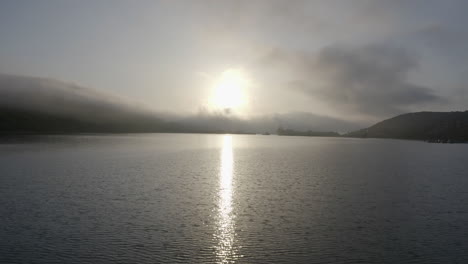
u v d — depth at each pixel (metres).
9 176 71.19
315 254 30.88
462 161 115.19
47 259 29.34
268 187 61.25
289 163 107.44
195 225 38.22
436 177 75.12
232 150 180.12
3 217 40.44
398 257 30.45
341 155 145.38
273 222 39.59
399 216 42.44
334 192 56.81
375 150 183.75
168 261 29.14
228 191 57.19
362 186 62.78
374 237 35.06
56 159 107.06
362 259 29.97
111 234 35.12
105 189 57.84
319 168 92.62
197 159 118.69
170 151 156.12
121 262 28.89
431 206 47.47
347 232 36.47
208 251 31.22
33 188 58.03
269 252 31.14
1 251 30.80
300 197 52.78
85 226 37.47
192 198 51.47
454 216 42.53
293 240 34.03
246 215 42.34
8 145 175.50
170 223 38.84
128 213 42.69
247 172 82.69
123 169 85.06
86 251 30.94
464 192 57.44
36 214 41.81
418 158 128.38
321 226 38.34
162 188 59.31
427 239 34.62
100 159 109.69
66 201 48.62
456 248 32.47
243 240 33.91
